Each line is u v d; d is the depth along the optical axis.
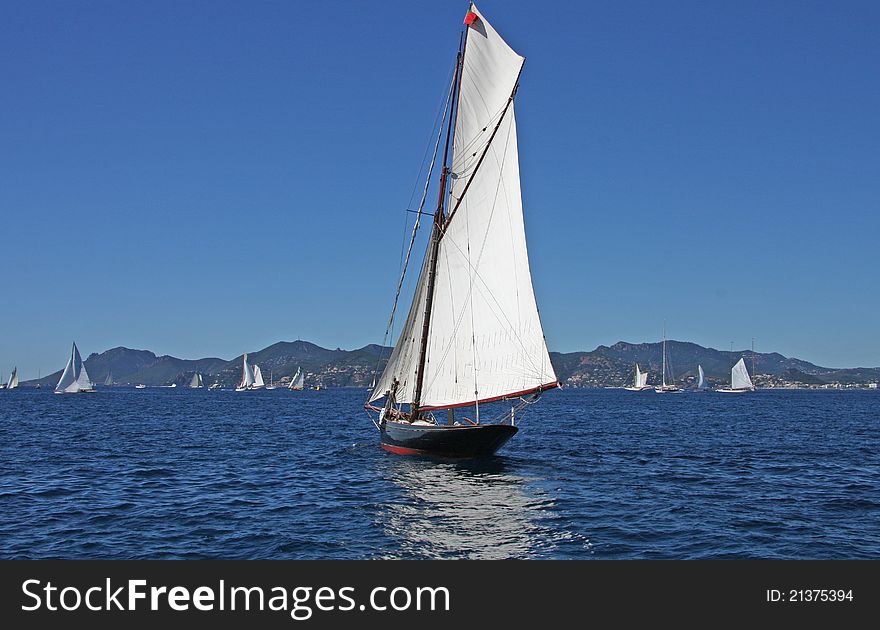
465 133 48.03
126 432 79.50
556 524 29.89
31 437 71.38
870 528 29.44
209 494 37.00
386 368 53.56
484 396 46.47
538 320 44.12
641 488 38.88
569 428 89.38
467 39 47.91
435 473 44.06
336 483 40.44
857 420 114.38
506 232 45.53
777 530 29.02
